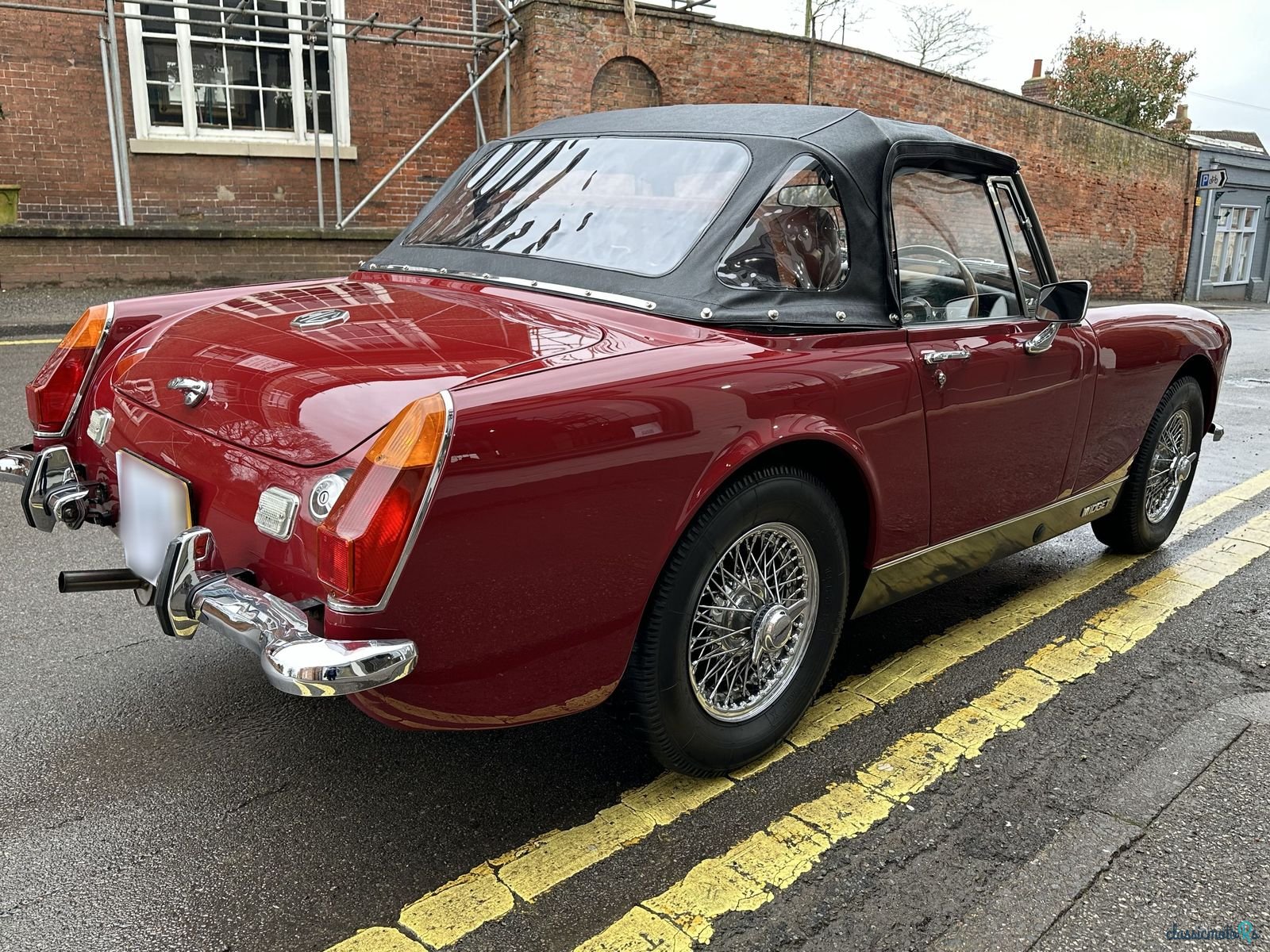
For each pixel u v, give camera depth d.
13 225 9.87
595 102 13.30
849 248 2.66
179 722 2.80
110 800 2.44
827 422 2.46
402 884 2.18
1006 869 2.29
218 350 2.38
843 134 2.74
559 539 2.01
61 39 10.87
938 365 2.78
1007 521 3.29
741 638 2.51
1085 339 3.40
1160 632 3.62
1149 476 4.14
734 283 2.46
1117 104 26.84
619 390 2.07
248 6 11.77
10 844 2.26
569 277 2.65
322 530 1.82
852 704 3.04
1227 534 4.78
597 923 2.08
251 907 2.09
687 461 2.17
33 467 2.67
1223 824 2.47
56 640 3.26
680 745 2.42
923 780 2.64
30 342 8.52
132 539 2.46
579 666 2.14
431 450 1.81
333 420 1.98
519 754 2.71
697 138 2.83
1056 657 3.40
